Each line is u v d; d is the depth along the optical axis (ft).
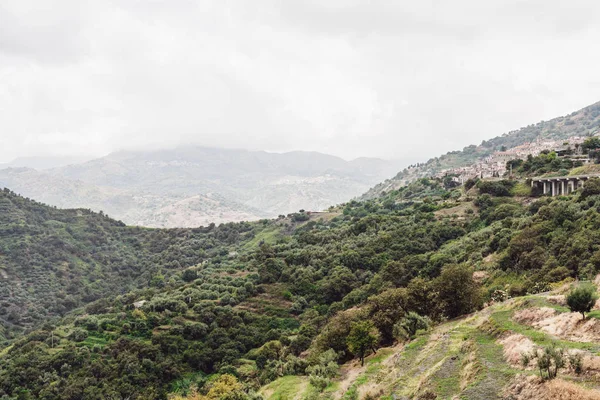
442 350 165.78
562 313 145.38
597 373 97.04
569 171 506.07
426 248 443.32
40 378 319.88
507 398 104.88
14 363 344.08
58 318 570.46
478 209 522.88
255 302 435.12
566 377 100.73
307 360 265.75
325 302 418.10
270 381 269.03
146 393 307.78
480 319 188.44
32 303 650.43
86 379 313.53
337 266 455.22
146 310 424.87
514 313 168.35
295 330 373.61
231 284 484.33
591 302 132.87
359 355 232.53
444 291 233.76
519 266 291.79
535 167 587.68
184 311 418.31
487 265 326.85
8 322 594.24
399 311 244.42
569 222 301.02
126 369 324.80
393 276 368.07
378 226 558.56
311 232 647.15
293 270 483.10
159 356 344.69
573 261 245.24
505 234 353.92
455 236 463.01
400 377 156.97
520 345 131.44
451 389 125.08
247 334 375.04
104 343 375.66
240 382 289.53
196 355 346.74
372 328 229.04
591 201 340.80
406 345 199.41
